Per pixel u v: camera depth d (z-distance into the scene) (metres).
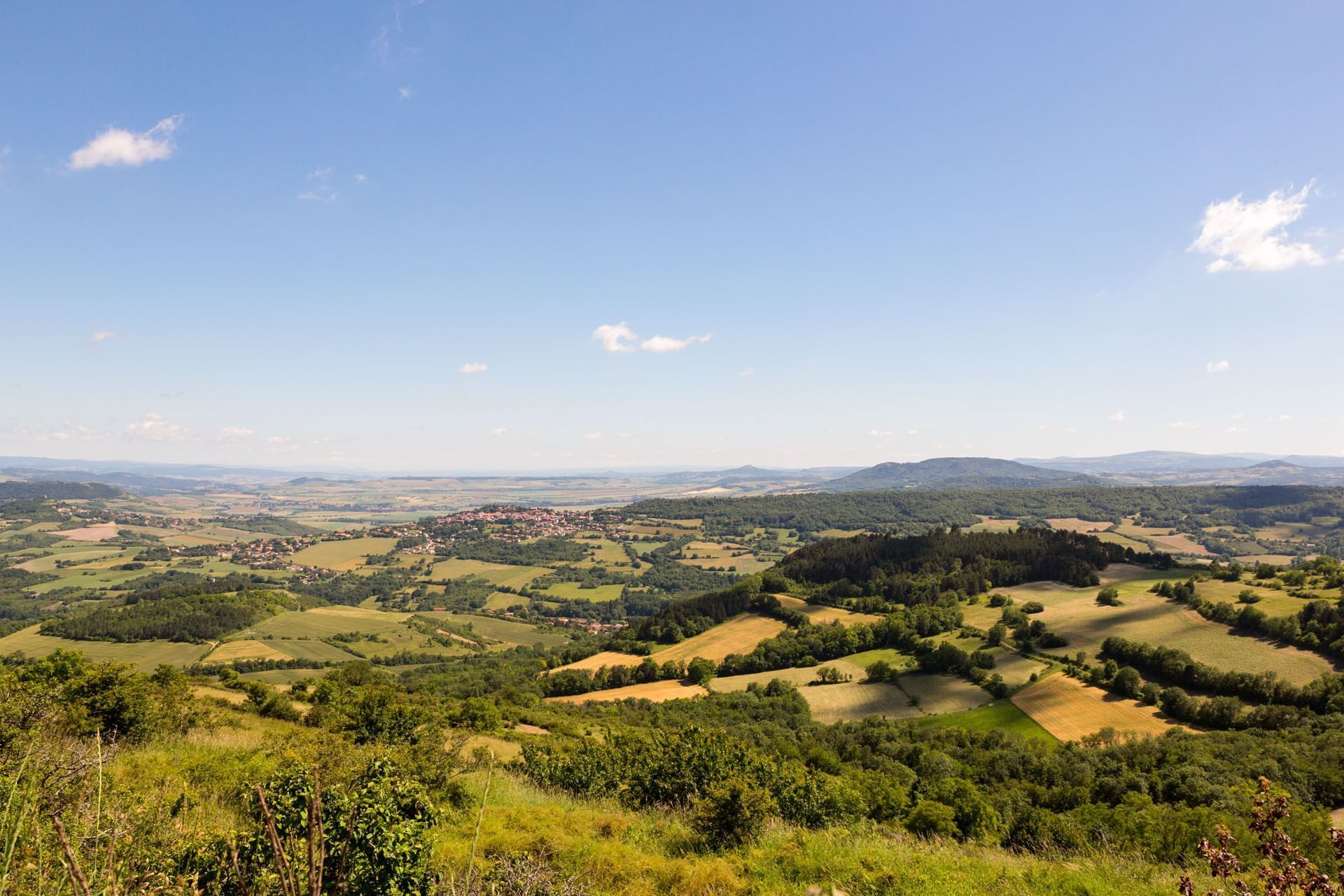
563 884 8.14
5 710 10.47
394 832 6.39
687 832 12.50
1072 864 11.02
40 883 4.25
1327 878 5.02
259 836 6.11
